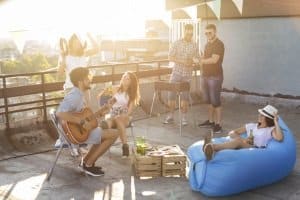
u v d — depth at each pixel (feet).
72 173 18.83
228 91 36.35
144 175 18.04
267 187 16.98
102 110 18.13
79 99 17.46
